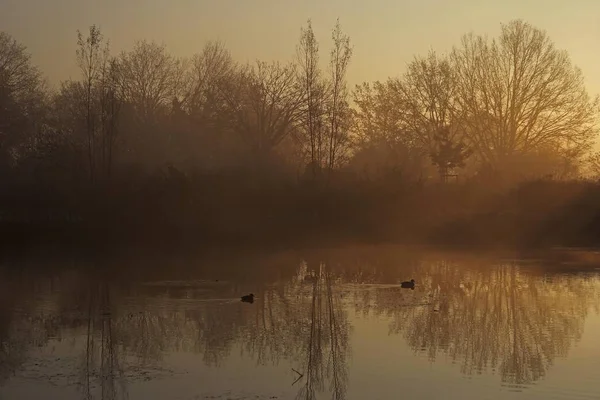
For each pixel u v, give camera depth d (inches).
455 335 714.2
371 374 576.1
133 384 546.3
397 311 838.5
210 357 629.3
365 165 2028.8
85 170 1854.1
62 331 730.2
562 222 1785.2
